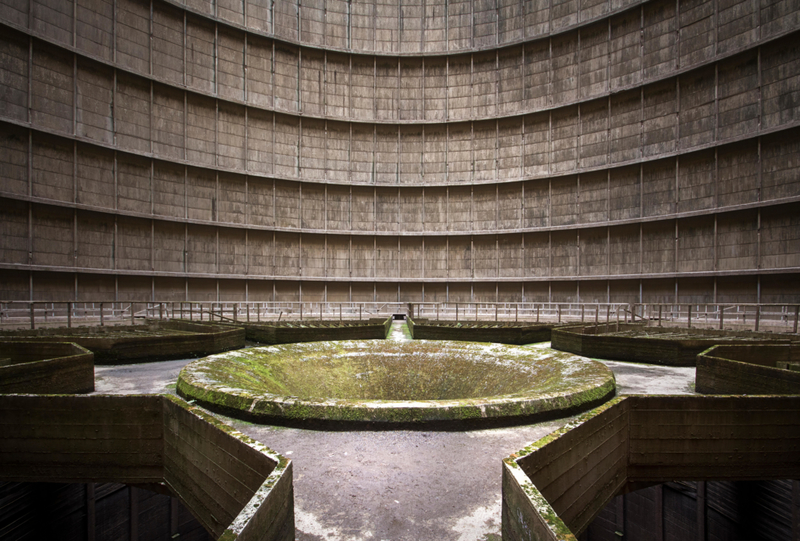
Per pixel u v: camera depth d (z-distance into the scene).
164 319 19.19
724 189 25.92
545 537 2.07
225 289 31.86
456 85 35.19
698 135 26.86
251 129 32.84
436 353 10.59
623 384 8.88
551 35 32.03
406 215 36.25
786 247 23.56
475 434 5.36
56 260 25.02
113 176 27.30
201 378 7.14
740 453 5.42
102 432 5.32
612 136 30.45
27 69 23.84
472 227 35.41
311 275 34.78
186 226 30.25
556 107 32.00
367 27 34.84
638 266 29.39
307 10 33.88
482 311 34.56
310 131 34.72
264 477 3.09
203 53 30.77
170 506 13.51
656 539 13.18
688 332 16.70
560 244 32.75
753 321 23.05
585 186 31.75
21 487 9.39
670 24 27.89
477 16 34.34
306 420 5.58
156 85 28.92
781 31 23.45
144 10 28.31
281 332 14.73
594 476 4.31
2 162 23.09
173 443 4.90
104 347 10.90
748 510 10.36
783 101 23.56
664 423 5.29
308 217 34.81
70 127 25.41
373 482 4.02
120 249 27.52
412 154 35.88
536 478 3.16
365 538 3.12
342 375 9.55
